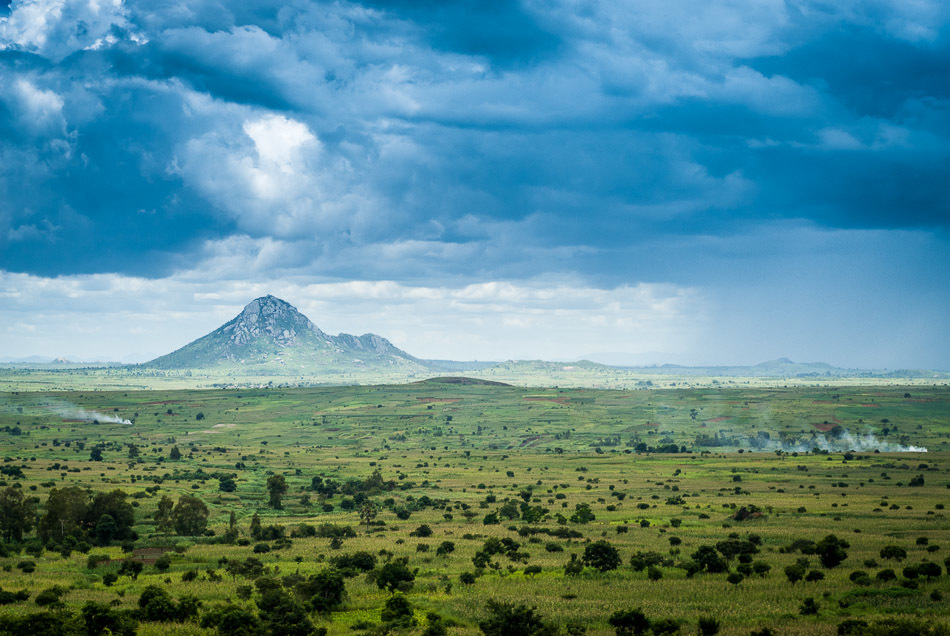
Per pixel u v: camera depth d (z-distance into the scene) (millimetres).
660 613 90438
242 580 114812
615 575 112938
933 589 96500
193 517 164875
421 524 162625
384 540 149000
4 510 151750
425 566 121812
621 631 83812
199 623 90062
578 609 92938
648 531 152125
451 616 92438
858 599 93125
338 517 188250
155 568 126125
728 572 112188
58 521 152250
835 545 111500
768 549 128375
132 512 160875
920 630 76938
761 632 80125
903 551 115438
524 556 127500
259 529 159000
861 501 186375
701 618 82938
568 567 115750
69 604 99625
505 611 85625
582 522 167750
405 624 87562
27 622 84125
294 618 87875
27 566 125000
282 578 112938
